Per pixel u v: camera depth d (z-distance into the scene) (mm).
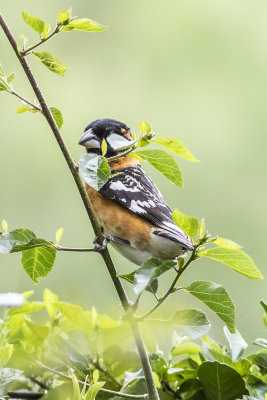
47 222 12055
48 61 4816
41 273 5324
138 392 4996
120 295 4961
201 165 12336
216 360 4984
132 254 7562
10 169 12359
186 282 10609
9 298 3811
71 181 12383
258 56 12945
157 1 13320
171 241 7355
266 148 12516
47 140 12617
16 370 4418
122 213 7430
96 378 4594
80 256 11055
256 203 12016
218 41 13062
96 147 8234
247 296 10609
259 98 12852
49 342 4992
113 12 13469
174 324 4664
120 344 5383
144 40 13297
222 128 12695
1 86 4844
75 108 13109
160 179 11883
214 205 11945
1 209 12078
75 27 4781
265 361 4930
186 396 5016
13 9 13516
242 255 4316
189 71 13062
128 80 13250
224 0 13133
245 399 4488
